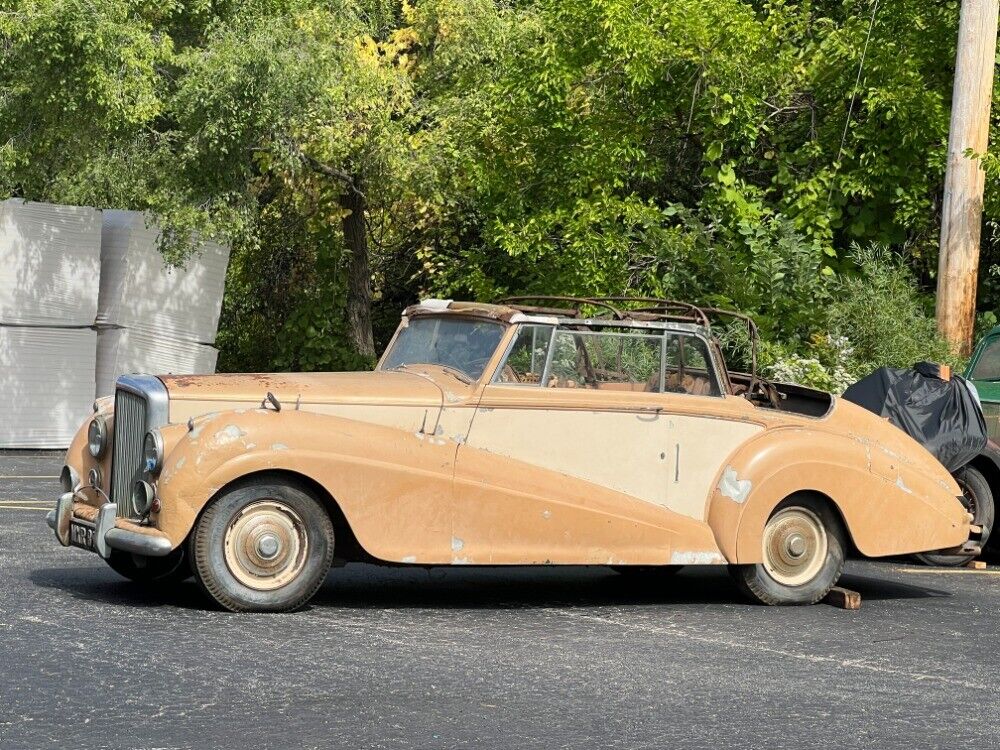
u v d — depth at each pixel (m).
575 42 21.03
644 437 9.70
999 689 7.52
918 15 21.11
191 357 22.20
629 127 21.39
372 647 7.93
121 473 9.18
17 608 8.63
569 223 20.55
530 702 6.85
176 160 20.31
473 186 22.39
